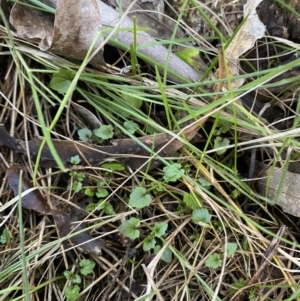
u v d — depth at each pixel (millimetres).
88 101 226
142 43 228
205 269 210
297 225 220
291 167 220
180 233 217
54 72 218
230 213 212
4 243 212
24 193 205
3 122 237
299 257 211
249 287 196
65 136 236
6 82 243
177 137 205
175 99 227
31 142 220
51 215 217
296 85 237
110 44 229
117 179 221
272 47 249
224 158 228
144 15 241
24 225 220
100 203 213
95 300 205
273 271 208
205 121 220
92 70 225
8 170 213
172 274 210
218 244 212
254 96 237
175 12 249
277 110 239
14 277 204
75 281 203
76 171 221
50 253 204
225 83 225
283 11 241
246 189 216
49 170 224
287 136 197
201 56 248
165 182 217
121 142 219
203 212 209
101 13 221
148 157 218
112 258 213
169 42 214
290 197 211
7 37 231
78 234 209
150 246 204
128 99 223
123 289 206
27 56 236
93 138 228
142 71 241
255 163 229
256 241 210
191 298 206
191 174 223
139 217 218
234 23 248
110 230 216
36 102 187
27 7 227
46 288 205
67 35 208
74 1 197
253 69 237
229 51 228
